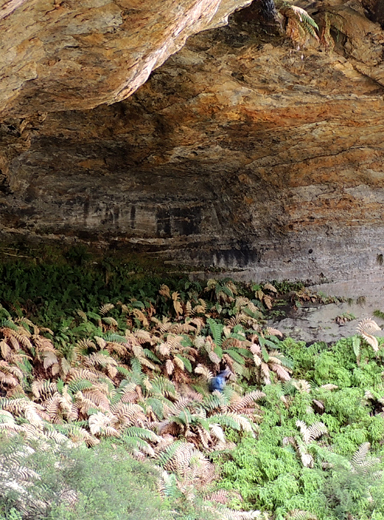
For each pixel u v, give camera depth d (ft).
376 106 32.01
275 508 24.45
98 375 31.04
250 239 49.34
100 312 41.06
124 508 16.34
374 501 23.75
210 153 39.60
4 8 12.52
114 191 47.67
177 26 17.66
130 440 24.25
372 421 30.53
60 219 47.65
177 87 29.63
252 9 23.30
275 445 29.30
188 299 46.68
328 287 45.21
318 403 32.53
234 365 35.32
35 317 37.42
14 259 44.93
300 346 39.68
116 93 21.74
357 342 36.81
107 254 49.62
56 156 39.75
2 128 29.48
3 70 16.71
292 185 43.19
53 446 18.53
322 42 25.90
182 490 22.81
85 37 16.93
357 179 41.39
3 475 15.21
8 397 26.20
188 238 51.24
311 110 32.55
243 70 28.04
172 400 32.09
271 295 47.03
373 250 44.16
